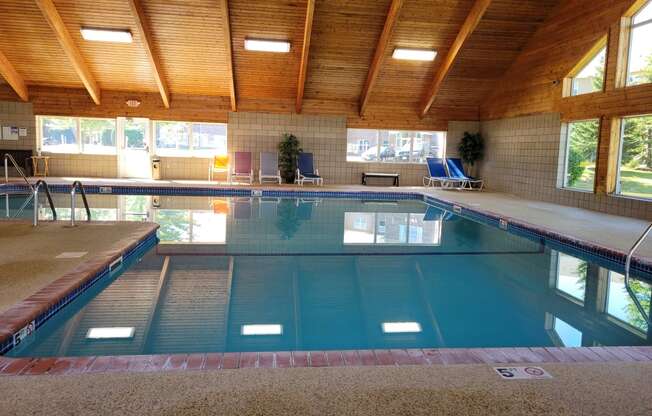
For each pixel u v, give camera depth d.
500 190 11.71
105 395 1.96
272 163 11.88
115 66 10.86
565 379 2.21
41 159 11.76
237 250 5.60
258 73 11.16
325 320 3.59
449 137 12.86
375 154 13.02
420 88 11.98
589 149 8.84
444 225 7.68
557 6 9.34
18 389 1.99
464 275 4.86
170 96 11.89
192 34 9.83
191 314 3.57
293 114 12.30
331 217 8.16
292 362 2.34
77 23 9.45
